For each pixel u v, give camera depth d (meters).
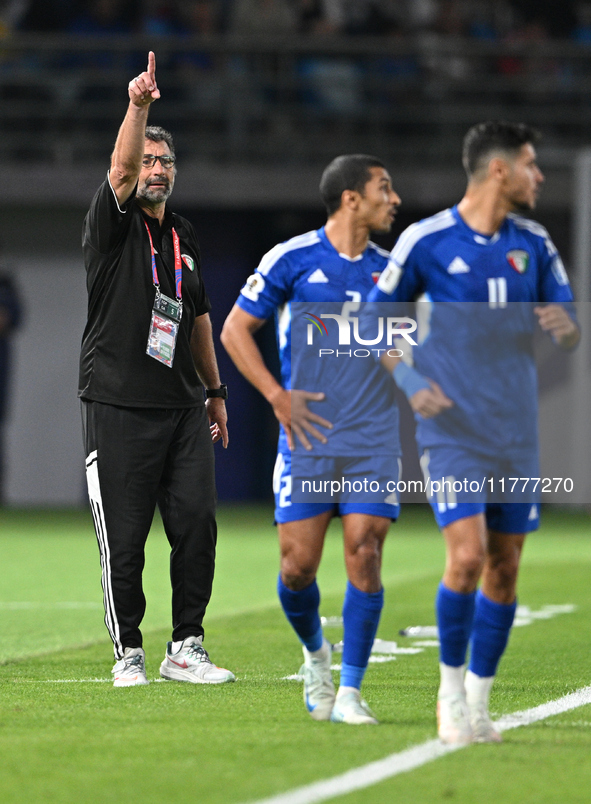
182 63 66.44
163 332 16.98
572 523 54.22
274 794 10.43
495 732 12.77
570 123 66.50
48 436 64.06
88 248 17.06
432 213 63.69
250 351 14.05
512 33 72.06
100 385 16.92
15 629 23.55
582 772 11.31
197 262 17.75
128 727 13.45
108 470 16.84
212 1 70.00
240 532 47.78
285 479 13.71
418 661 19.17
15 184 62.50
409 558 38.75
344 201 14.14
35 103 65.00
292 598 13.75
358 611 13.77
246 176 62.22
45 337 64.19
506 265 12.71
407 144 66.00
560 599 27.92
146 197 16.94
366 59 67.50
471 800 10.34
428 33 70.88
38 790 10.63
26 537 45.25
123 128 16.09
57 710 14.57
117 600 16.81
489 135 12.59
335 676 18.06
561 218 65.06
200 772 11.26
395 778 11.03
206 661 17.05
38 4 68.94
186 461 17.33
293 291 14.16
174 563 17.34
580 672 17.89
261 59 66.50
